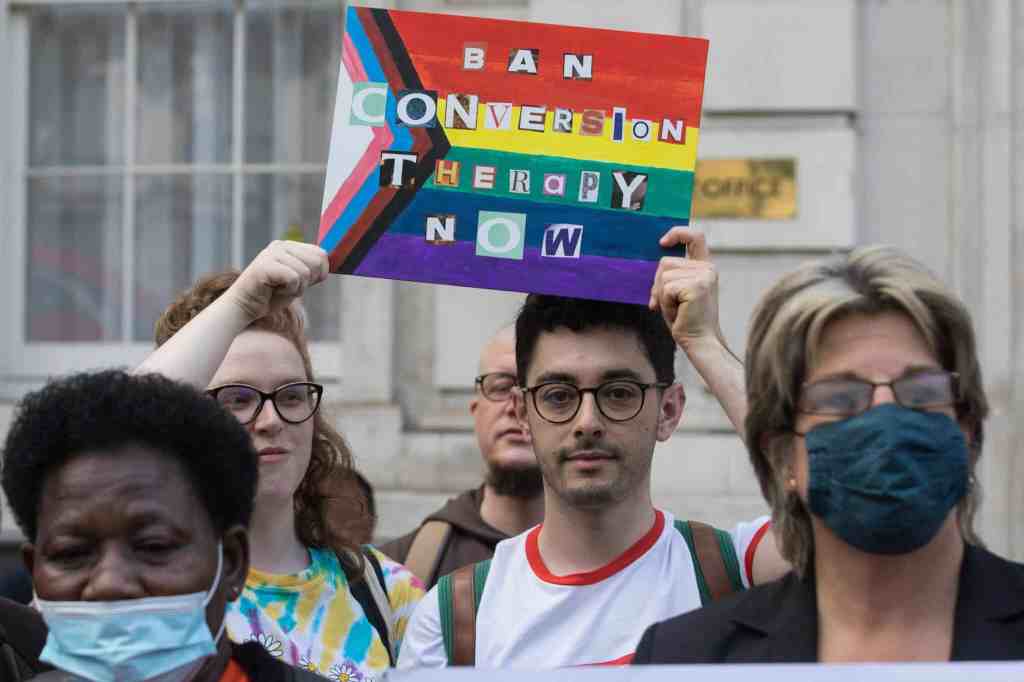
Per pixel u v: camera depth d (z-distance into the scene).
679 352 7.80
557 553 4.07
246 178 8.52
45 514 2.93
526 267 3.96
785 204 7.73
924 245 7.80
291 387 4.34
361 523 4.68
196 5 8.55
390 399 8.05
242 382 4.30
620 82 4.01
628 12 7.86
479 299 8.04
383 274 3.96
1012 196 7.69
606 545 4.03
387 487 7.97
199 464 2.97
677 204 3.98
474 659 4.03
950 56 7.80
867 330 3.05
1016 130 7.71
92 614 2.87
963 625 3.03
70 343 8.55
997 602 3.04
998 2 7.72
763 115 7.77
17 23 8.61
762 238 7.72
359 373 8.08
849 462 2.98
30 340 8.58
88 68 8.59
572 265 3.97
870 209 7.83
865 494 2.96
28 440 2.96
